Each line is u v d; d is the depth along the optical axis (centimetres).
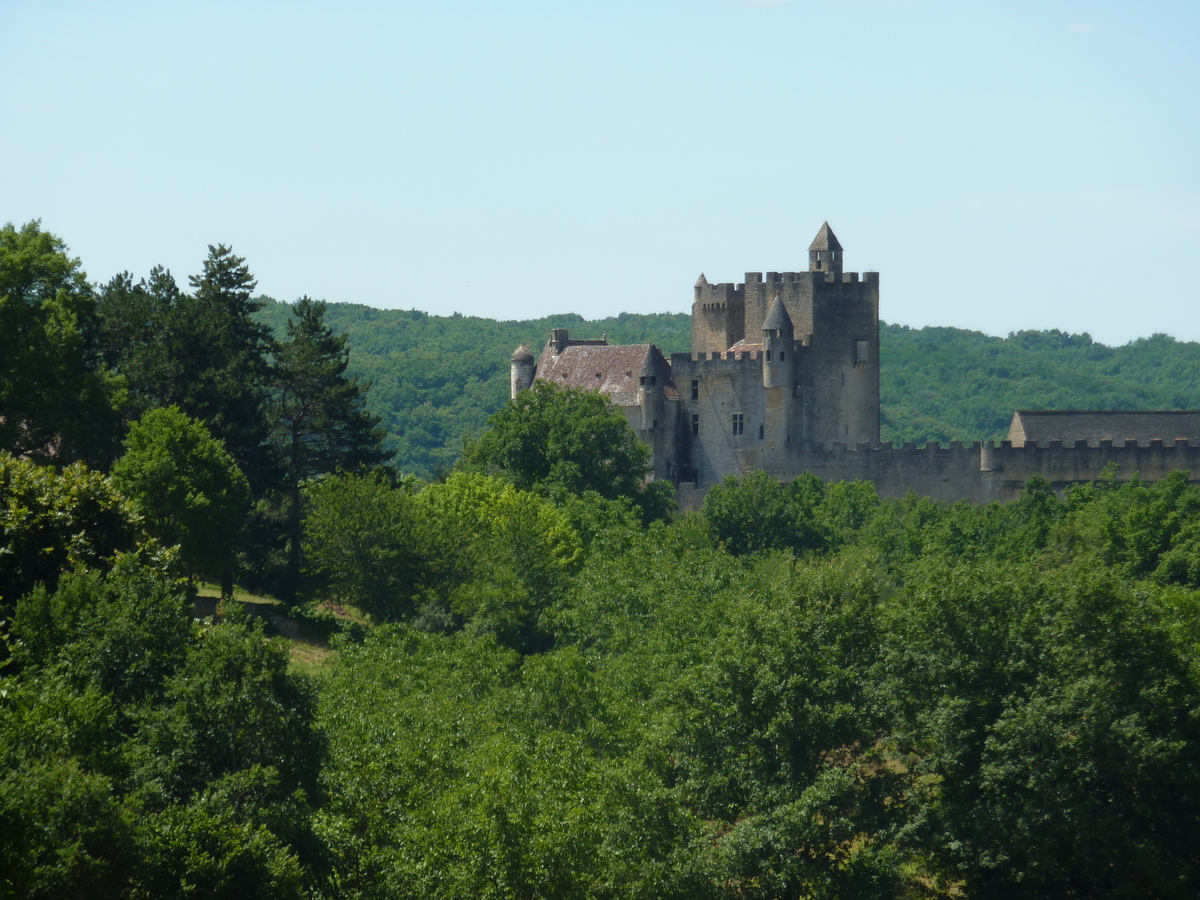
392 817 7694
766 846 8275
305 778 7106
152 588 7612
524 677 9988
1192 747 8650
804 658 9006
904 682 8900
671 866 7994
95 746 6544
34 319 11988
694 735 9006
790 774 8631
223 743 6838
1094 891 8594
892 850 8406
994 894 8662
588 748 9219
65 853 5688
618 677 10562
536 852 7325
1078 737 8425
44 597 7562
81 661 7175
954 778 8712
